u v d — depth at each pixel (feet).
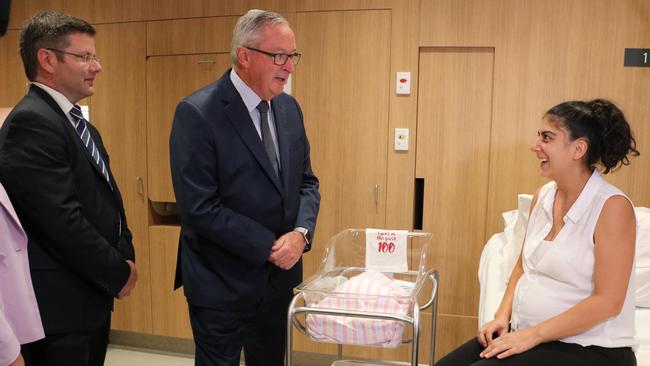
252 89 6.06
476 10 9.23
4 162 5.51
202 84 10.43
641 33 8.77
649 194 9.02
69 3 10.91
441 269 9.86
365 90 9.76
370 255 7.44
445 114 9.58
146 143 10.84
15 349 4.57
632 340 5.53
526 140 9.32
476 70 9.41
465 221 9.70
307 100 10.01
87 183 6.06
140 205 11.02
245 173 5.99
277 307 6.85
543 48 9.11
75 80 6.07
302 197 6.84
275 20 5.80
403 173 9.78
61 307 5.89
